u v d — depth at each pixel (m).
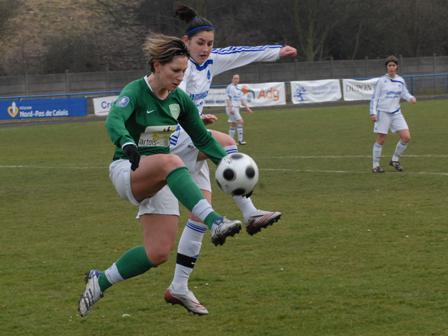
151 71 10.91
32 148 45.75
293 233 18.59
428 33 116.75
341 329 11.36
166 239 10.97
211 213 9.57
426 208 21.47
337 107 77.00
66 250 17.70
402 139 30.09
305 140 44.59
